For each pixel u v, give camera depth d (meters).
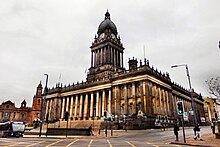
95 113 86.62
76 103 94.56
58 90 104.12
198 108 119.19
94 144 23.61
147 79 68.75
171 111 80.06
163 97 77.25
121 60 108.88
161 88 78.06
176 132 28.00
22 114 129.12
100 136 39.91
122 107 74.12
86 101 89.88
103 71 97.19
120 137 37.06
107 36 106.69
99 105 84.12
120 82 76.56
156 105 69.88
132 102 70.62
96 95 86.56
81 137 38.09
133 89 71.31
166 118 71.12
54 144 23.88
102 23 114.56
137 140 29.91
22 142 27.05
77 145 22.52
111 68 98.31
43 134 49.84
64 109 99.88
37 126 90.38
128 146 21.16
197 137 31.02
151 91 69.25
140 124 57.81
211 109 127.56
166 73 87.88
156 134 41.22
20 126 45.34
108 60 100.31
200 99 125.06
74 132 43.75
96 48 108.75
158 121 63.81
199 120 112.06
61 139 33.88
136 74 71.69
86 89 91.19
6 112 124.38
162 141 27.94
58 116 99.69
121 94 76.25
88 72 106.50
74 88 97.00
